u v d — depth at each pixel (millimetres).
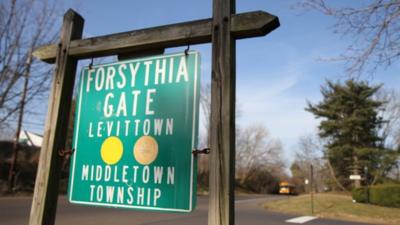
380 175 33031
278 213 18734
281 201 27734
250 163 64312
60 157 2951
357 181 33062
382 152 32969
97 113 2885
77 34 3209
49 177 2854
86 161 2822
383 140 34688
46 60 3314
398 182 32969
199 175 41750
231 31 2486
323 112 35406
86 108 2943
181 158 2482
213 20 2568
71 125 16406
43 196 2816
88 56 3096
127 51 2926
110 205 2643
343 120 33906
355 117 33000
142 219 12133
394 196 22688
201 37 2607
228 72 2422
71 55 3109
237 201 31438
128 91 2809
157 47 2820
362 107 33406
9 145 28641
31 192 22547
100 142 2809
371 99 33625
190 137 2488
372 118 34188
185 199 2408
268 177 68500
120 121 2773
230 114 2357
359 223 15336
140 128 2680
